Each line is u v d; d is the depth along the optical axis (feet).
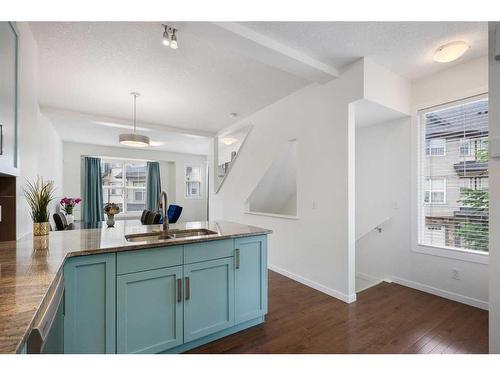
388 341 6.33
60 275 3.88
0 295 2.88
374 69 8.50
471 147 8.51
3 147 4.34
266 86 10.50
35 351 2.45
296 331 6.81
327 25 6.59
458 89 8.68
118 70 9.02
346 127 8.75
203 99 11.91
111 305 4.93
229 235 6.39
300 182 10.74
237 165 15.60
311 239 10.16
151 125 15.87
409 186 9.98
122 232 6.84
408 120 10.03
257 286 7.02
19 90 5.49
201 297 6.05
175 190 25.93
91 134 17.92
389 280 10.61
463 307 8.21
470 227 8.50
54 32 6.78
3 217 5.41
